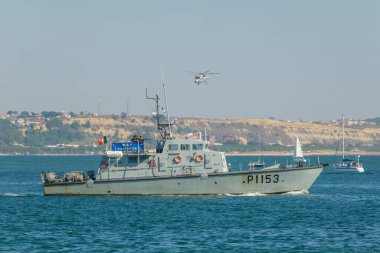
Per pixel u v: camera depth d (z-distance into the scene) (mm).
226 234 189000
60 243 176625
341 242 178625
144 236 186000
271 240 180875
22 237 185125
